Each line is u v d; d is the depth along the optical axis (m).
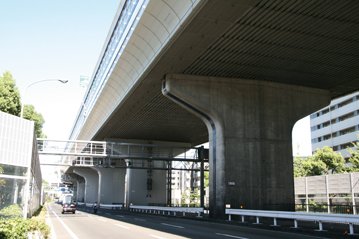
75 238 17.55
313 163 70.25
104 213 53.09
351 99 93.62
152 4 24.48
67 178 144.88
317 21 23.88
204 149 53.75
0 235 10.23
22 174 18.72
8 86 39.66
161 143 70.50
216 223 29.72
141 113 49.97
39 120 56.19
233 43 27.25
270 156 35.12
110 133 65.06
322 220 19.38
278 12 22.55
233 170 33.88
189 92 34.00
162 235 18.45
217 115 34.41
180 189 137.38
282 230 21.80
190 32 24.86
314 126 108.12
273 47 28.09
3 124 17.17
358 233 17.41
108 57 40.44
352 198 38.47
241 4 21.36
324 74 34.53
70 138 95.50
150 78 35.00
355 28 24.88
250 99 35.66
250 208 33.56
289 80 36.41
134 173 68.56
